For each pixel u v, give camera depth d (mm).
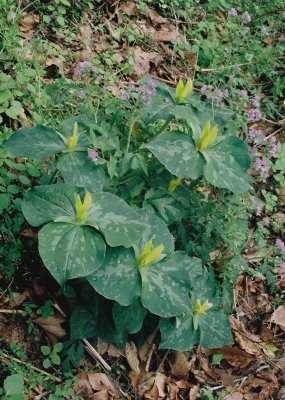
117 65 1231
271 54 1443
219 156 787
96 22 1278
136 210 829
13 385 693
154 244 806
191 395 880
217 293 915
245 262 904
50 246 684
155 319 905
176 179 878
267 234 1128
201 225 961
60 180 860
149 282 759
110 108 958
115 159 826
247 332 1013
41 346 812
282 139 1341
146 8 1384
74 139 765
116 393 842
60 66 1105
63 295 877
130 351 888
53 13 1161
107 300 851
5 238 846
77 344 842
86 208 698
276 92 1388
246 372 951
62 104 1022
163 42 1371
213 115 871
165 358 915
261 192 1219
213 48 1376
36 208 717
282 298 1098
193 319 854
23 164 915
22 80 975
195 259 854
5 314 826
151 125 1021
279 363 982
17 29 1094
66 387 792
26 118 990
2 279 849
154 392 863
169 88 895
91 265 686
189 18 1455
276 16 1631
